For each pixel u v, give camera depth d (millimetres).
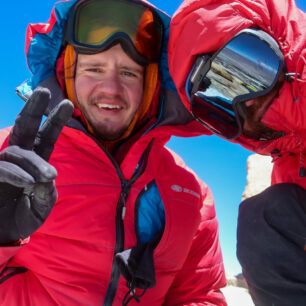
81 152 812
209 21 696
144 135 823
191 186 879
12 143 599
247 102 684
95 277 748
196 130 903
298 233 633
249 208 695
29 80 872
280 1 708
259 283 651
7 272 751
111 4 818
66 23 846
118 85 832
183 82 767
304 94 648
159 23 867
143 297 774
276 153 724
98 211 765
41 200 590
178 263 818
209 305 856
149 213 807
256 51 666
